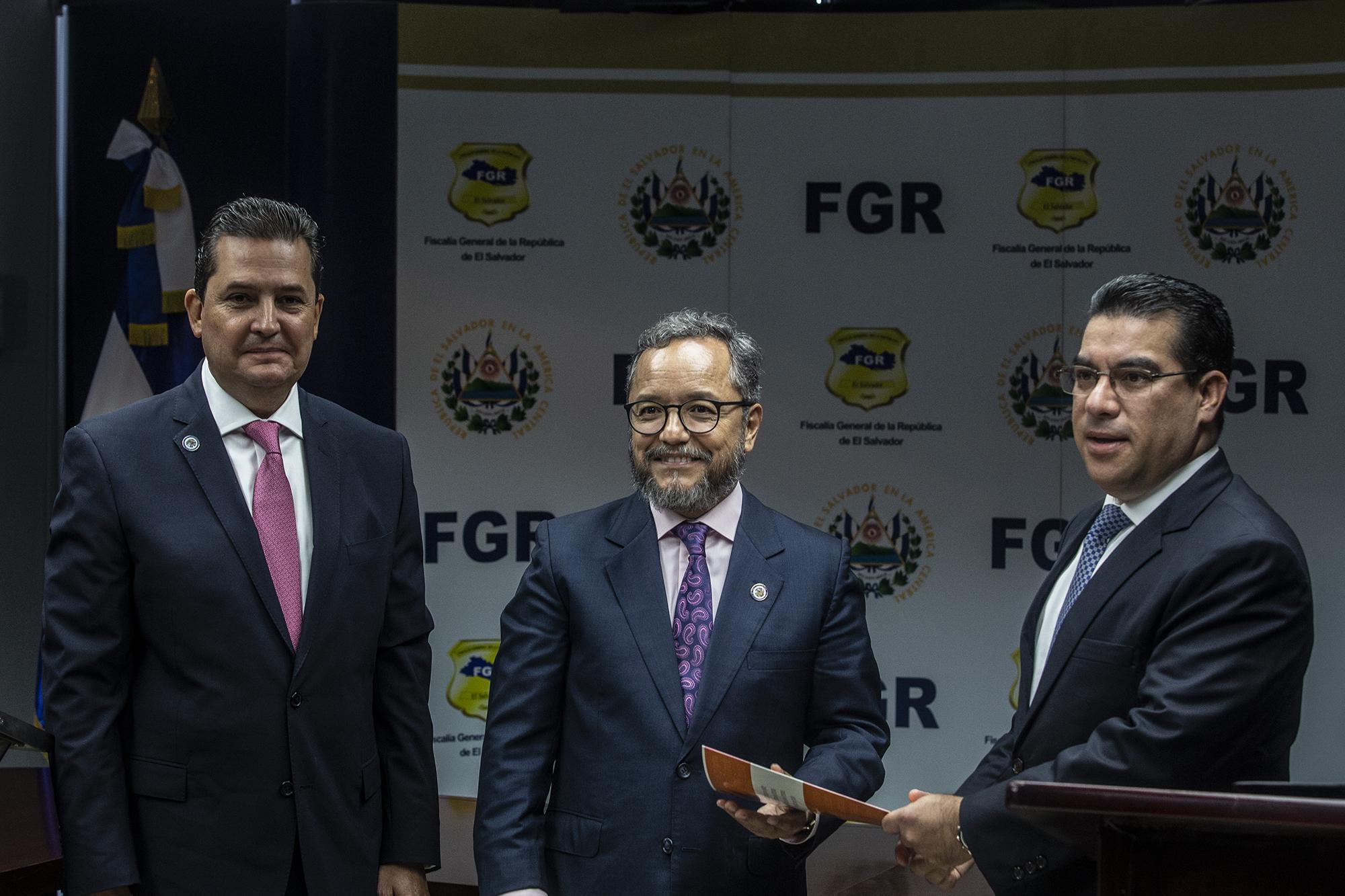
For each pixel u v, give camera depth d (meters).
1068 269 3.91
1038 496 3.94
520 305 3.97
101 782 1.98
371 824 2.19
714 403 2.09
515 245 3.97
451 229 3.96
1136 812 1.27
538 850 2.05
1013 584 3.95
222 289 2.07
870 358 3.98
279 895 2.05
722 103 3.97
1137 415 1.85
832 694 2.14
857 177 3.96
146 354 3.97
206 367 2.22
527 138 3.96
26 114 3.95
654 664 2.06
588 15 3.96
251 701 2.05
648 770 2.03
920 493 3.97
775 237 3.99
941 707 3.96
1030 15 3.91
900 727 3.97
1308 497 3.82
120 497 2.06
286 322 2.09
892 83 3.95
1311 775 3.77
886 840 3.00
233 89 3.95
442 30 3.94
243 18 3.94
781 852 2.08
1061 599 2.07
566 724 2.12
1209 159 3.85
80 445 2.09
